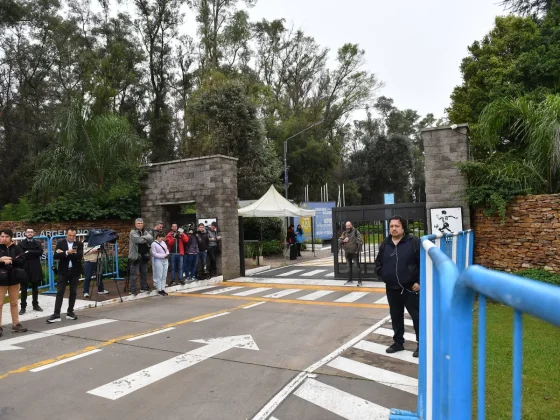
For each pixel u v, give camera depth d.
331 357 5.70
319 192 38.22
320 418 3.95
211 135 25.67
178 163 15.48
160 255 11.52
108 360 5.81
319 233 28.75
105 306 10.02
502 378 4.52
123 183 16.12
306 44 41.66
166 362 5.67
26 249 9.03
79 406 4.33
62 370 5.44
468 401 1.39
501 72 17.33
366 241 13.33
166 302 10.48
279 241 24.00
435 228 11.28
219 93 25.70
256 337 6.89
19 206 16.30
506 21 19.22
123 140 15.88
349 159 54.09
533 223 9.36
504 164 10.51
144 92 34.38
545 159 9.88
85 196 15.42
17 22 30.08
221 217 14.60
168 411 4.17
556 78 14.52
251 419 3.96
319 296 10.85
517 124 10.70
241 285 13.34
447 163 11.26
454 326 1.42
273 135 34.78
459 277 1.39
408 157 49.47
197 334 7.16
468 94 18.94
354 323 7.74
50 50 32.94
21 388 4.86
